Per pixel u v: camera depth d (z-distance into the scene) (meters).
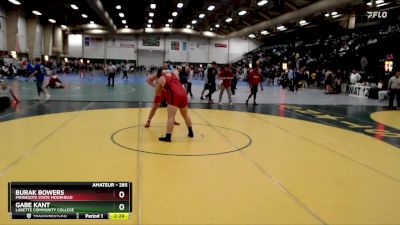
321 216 3.96
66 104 13.27
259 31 43.97
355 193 4.71
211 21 44.88
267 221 3.79
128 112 11.57
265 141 7.80
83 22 48.44
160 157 6.15
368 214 4.05
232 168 5.65
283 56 44.38
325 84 24.61
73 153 6.21
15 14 33.62
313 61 36.69
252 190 4.69
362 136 8.79
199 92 21.84
